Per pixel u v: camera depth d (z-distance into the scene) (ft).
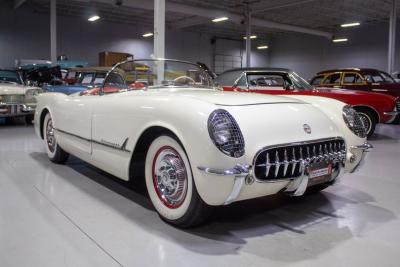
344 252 6.29
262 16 56.44
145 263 5.82
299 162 6.88
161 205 7.42
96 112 9.06
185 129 6.45
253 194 6.59
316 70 74.33
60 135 11.48
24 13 55.67
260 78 18.03
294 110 7.55
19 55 55.83
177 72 10.69
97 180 10.67
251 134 6.43
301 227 7.40
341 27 68.23
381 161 14.52
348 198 9.38
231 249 6.36
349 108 9.04
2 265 5.71
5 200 8.78
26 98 22.59
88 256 6.03
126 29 65.26
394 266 5.81
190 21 62.34
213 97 7.31
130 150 7.81
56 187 9.92
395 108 21.18
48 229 7.09
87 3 50.83
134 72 10.16
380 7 50.39
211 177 6.09
